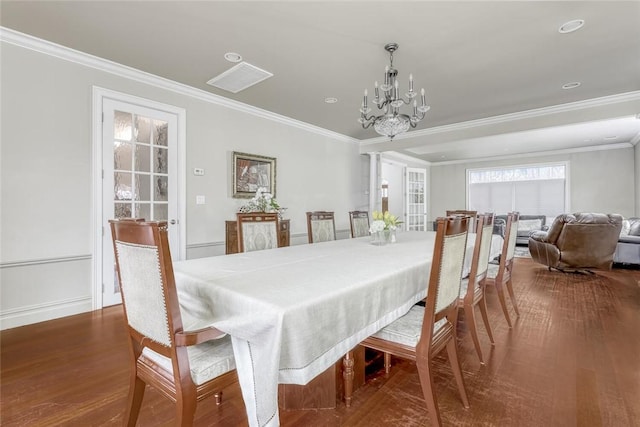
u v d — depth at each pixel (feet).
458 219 4.92
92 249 9.55
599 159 22.65
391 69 9.43
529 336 8.00
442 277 4.58
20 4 6.90
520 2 6.86
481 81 11.04
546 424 4.75
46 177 8.71
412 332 4.84
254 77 10.77
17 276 8.33
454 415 4.98
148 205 10.82
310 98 12.85
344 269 5.51
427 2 6.86
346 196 19.89
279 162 15.44
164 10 7.13
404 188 26.08
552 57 9.35
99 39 8.40
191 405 3.51
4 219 8.09
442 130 17.24
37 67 8.52
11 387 5.70
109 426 4.73
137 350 4.24
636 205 20.88
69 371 6.24
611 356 6.89
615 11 7.16
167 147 11.27
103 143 9.74
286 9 7.10
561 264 14.92
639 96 12.05
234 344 3.68
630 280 13.84
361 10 7.14
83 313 9.37
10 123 8.14
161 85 11.00
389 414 5.03
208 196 12.45
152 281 3.52
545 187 25.11
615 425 4.71
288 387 5.13
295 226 16.35
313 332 3.73
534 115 14.33
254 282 4.65
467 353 7.13
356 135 19.54
